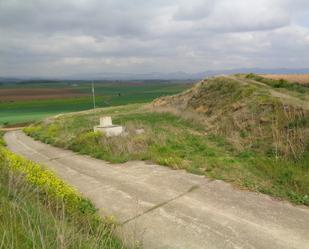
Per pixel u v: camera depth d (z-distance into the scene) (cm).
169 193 775
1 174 731
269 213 630
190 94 2916
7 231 398
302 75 2569
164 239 544
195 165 1008
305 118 1291
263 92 1888
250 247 503
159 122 2125
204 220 610
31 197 608
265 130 1359
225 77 2677
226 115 1819
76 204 631
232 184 820
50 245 402
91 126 2286
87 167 1136
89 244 443
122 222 619
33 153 1616
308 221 589
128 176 957
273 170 900
